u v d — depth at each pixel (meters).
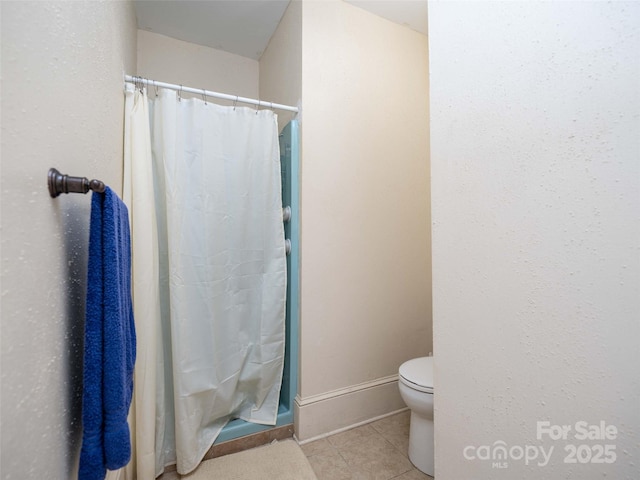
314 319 1.46
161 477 1.18
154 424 1.13
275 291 1.43
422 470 1.23
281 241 1.44
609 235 0.45
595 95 0.46
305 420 1.41
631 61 0.42
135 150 1.11
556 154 0.52
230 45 1.90
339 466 1.25
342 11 1.51
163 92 1.20
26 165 0.39
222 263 1.32
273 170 1.44
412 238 1.74
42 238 0.43
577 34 0.49
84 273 0.62
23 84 0.39
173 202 1.18
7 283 0.35
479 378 0.67
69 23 0.54
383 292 1.65
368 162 1.60
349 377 1.55
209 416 1.28
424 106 1.78
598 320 0.47
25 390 0.39
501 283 0.62
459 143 0.71
